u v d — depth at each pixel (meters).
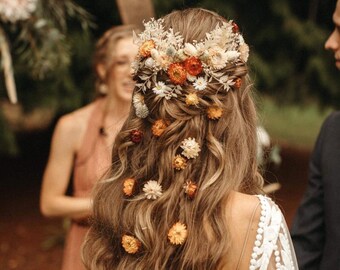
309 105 9.48
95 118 3.34
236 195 1.86
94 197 2.00
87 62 7.41
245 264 1.79
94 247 1.96
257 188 1.96
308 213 2.72
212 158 1.85
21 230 7.96
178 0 7.59
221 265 1.79
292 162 12.25
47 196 3.35
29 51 4.54
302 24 8.96
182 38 1.90
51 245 7.39
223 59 1.87
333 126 2.70
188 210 1.82
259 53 9.10
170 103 1.87
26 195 9.45
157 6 7.42
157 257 1.81
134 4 3.48
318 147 2.74
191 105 1.86
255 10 8.95
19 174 10.31
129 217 1.88
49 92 7.53
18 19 4.04
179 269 1.80
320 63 9.04
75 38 7.18
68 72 7.27
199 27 1.91
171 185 1.85
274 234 1.81
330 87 9.16
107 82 3.37
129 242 1.85
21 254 7.23
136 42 1.97
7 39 4.41
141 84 1.92
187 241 1.80
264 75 8.92
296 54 9.15
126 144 1.95
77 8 4.76
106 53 3.35
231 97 1.90
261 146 3.31
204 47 1.87
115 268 1.92
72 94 7.60
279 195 9.79
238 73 1.89
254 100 2.05
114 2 7.65
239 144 1.89
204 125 1.87
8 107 9.42
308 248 2.71
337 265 2.58
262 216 1.82
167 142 1.86
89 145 3.31
